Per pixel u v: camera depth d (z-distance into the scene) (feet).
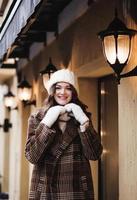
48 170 10.47
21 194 30.22
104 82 18.15
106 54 11.77
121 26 11.62
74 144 10.57
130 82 12.81
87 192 10.48
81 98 18.37
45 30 21.16
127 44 11.66
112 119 17.17
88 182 10.55
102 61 15.16
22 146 30.83
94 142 10.43
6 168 39.83
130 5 12.85
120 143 13.50
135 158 12.38
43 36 23.67
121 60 11.61
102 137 18.16
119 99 13.64
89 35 16.56
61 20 20.45
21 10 14.75
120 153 13.47
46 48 23.54
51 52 22.48
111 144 17.19
